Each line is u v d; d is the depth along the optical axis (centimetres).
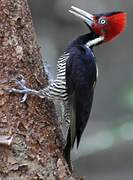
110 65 3284
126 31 3309
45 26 3167
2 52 1146
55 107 1219
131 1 3378
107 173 2491
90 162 2516
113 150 2497
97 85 3247
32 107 1146
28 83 1153
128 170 2503
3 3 1160
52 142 1152
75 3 3200
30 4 3144
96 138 2573
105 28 1288
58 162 1140
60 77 1216
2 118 1121
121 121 2841
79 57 1232
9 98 1131
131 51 3297
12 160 1107
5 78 1139
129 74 3256
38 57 1196
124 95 2623
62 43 3167
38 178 1114
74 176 1186
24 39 1173
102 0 3256
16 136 1119
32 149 1124
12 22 1162
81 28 3189
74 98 1212
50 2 3159
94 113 3177
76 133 1205
